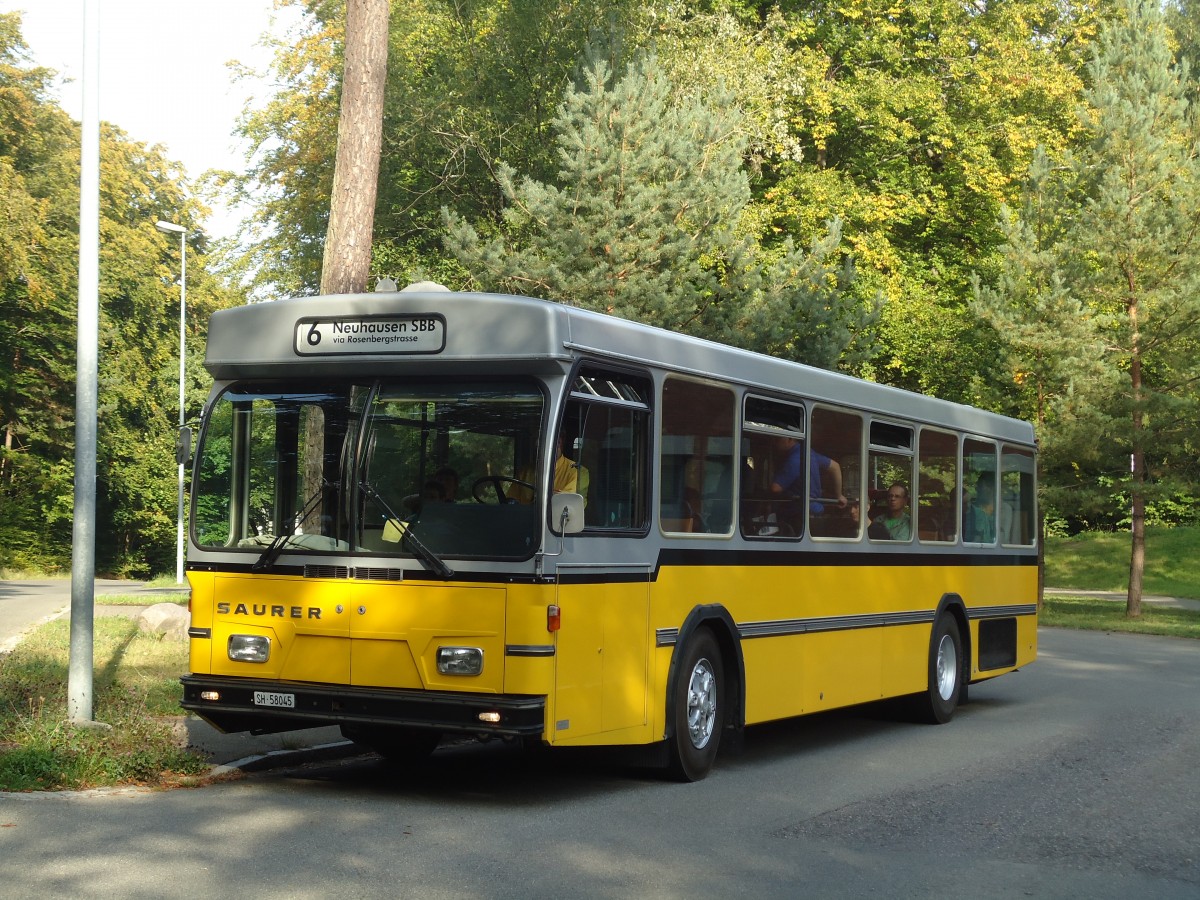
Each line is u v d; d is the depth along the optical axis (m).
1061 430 30.53
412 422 8.62
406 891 6.34
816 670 11.62
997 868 7.25
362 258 14.77
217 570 8.93
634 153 22.39
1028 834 8.16
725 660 10.34
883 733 13.12
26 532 53.81
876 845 7.75
